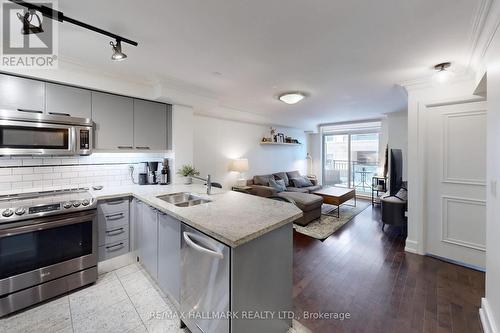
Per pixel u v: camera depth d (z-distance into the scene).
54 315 1.78
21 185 2.31
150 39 1.78
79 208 2.08
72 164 2.62
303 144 7.26
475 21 1.51
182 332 1.64
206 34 1.71
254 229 1.34
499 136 1.40
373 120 6.02
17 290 1.79
